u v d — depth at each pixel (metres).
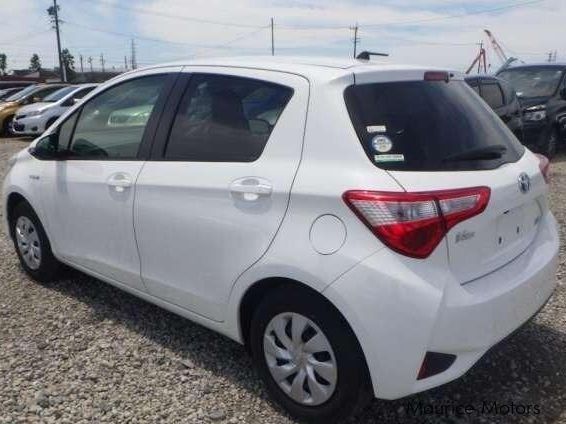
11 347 3.76
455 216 2.62
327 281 2.64
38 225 4.60
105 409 3.11
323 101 2.87
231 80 3.31
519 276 2.94
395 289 2.53
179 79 3.59
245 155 3.10
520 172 3.06
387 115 2.84
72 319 4.15
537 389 3.29
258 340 3.08
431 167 2.73
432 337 2.55
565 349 3.71
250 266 2.96
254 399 3.20
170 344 3.79
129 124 3.76
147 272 3.61
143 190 3.52
